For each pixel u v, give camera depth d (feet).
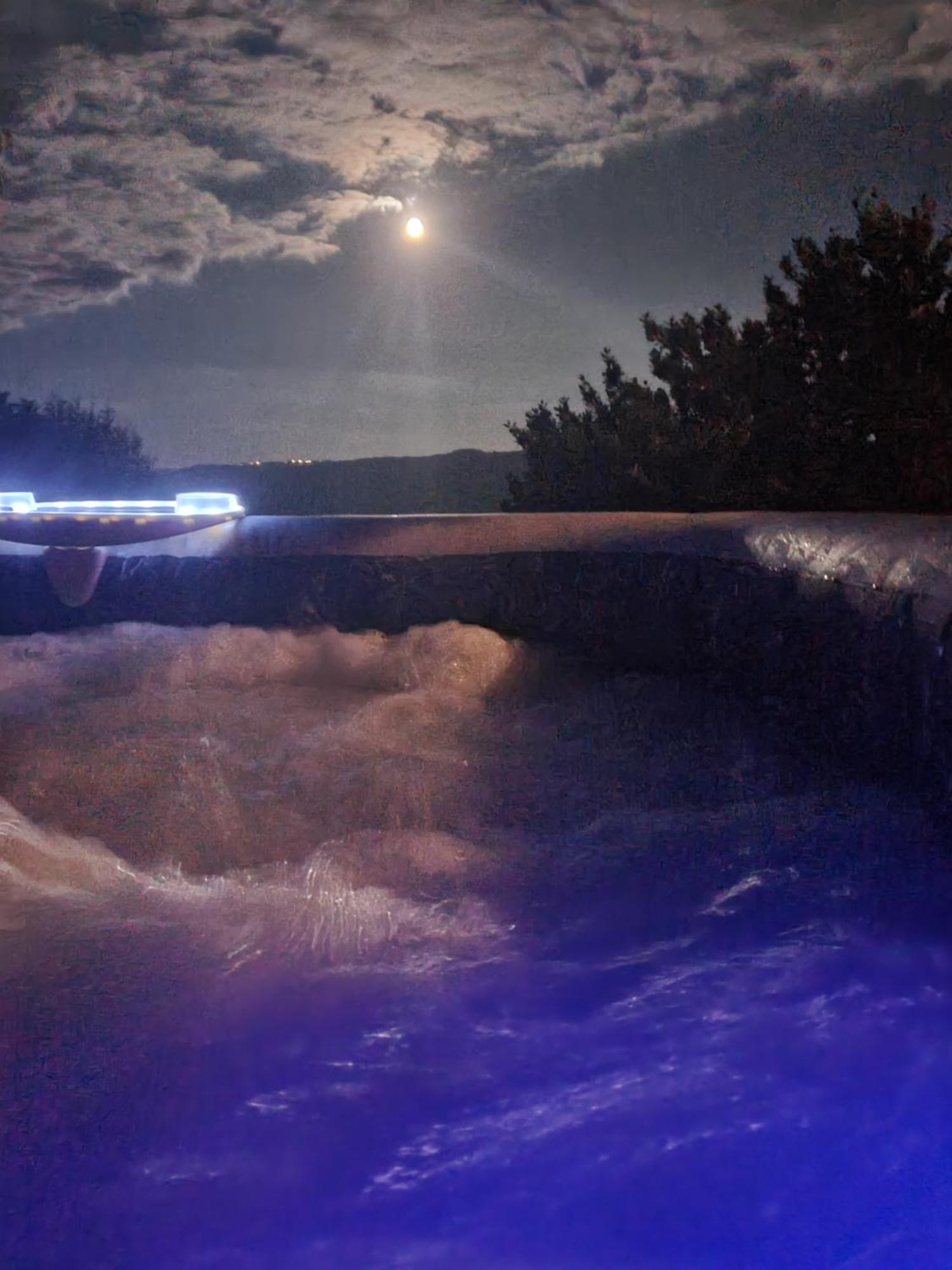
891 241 19.11
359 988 6.77
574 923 7.69
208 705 13.00
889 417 18.20
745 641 12.12
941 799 9.11
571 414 25.53
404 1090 5.74
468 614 14.48
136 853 8.90
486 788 10.28
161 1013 6.45
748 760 10.78
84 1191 5.02
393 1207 4.90
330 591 14.89
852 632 10.53
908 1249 4.55
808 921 7.61
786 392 20.95
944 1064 5.88
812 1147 5.25
